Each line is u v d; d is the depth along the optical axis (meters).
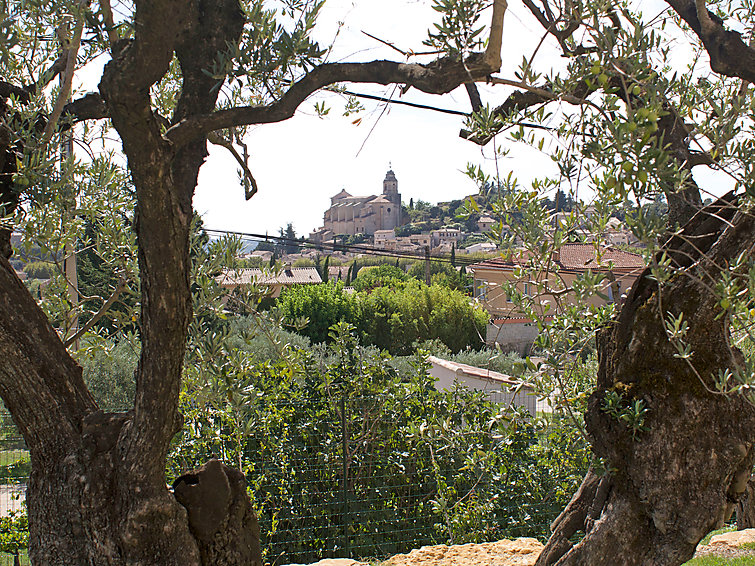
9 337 2.66
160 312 2.36
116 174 3.67
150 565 2.59
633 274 3.19
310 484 7.93
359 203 151.00
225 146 3.51
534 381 3.26
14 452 8.91
